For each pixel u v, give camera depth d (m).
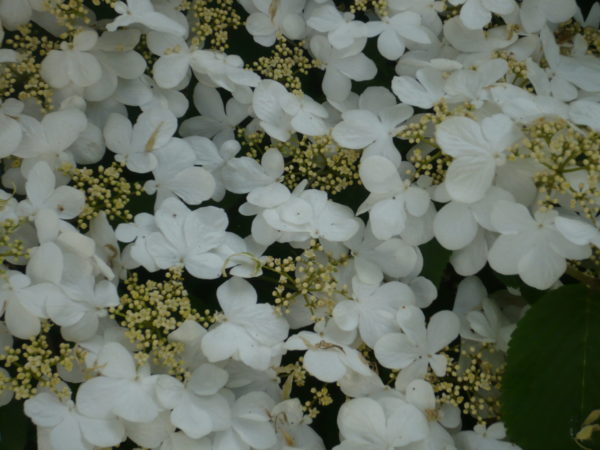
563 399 0.56
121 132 0.59
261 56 0.64
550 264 0.56
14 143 0.58
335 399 0.59
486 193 0.57
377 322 0.58
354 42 0.61
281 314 0.57
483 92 0.59
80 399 0.55
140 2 0.60
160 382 0.56
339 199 0.60
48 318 0.57
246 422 0.57
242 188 0.60
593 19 0.65
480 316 0.58
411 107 0.60
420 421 0.56
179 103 0.61
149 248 0.57
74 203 0.58
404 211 0.58
